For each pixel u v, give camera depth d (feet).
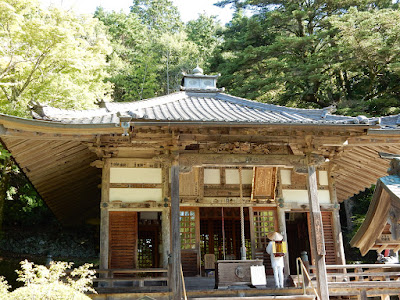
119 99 99.86
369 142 33.06
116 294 30.09
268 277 38.06
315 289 31.24
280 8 93.45
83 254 65.87
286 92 84.53
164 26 137.90
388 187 17.17
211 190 39.42
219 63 96.58
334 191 40.24
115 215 36.42
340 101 79.30
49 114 30.12
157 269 31.17
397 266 32.89
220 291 30.76
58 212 56.80
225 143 33.17
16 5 46.37
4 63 45.14
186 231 38.86
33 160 36.70
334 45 85.51
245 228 51.44
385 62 72.69
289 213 52.34
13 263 52.80
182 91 43.88
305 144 32.81
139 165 37.29
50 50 48.08
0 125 28.22
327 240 39.58
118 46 107.14
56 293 21.45
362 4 83.82
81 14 54.13
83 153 37.88
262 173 39.01
